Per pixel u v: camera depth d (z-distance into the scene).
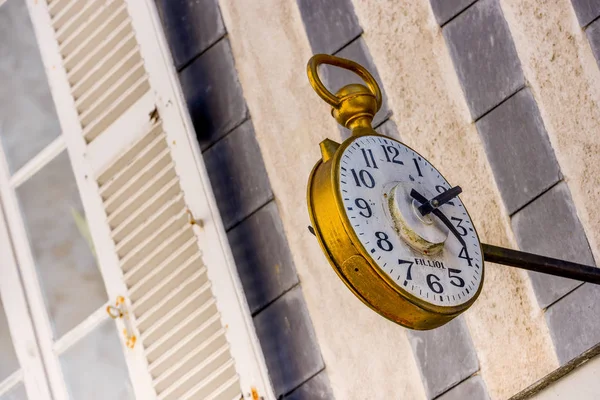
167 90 3.70
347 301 3.42
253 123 3.71
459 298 2.53
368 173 2.58
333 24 3.65
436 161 3.38
